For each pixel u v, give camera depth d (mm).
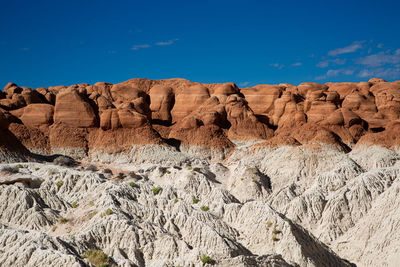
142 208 60000
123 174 80500
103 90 125562
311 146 82250
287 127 112688
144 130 101125
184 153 98500
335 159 78812
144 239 51375
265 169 81938
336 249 56469
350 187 64625
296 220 62219
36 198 64062
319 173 77250
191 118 107188
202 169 82062
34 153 98062
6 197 63281
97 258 46281
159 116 125312
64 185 70938
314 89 131500
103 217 55000
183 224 55344
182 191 68688
